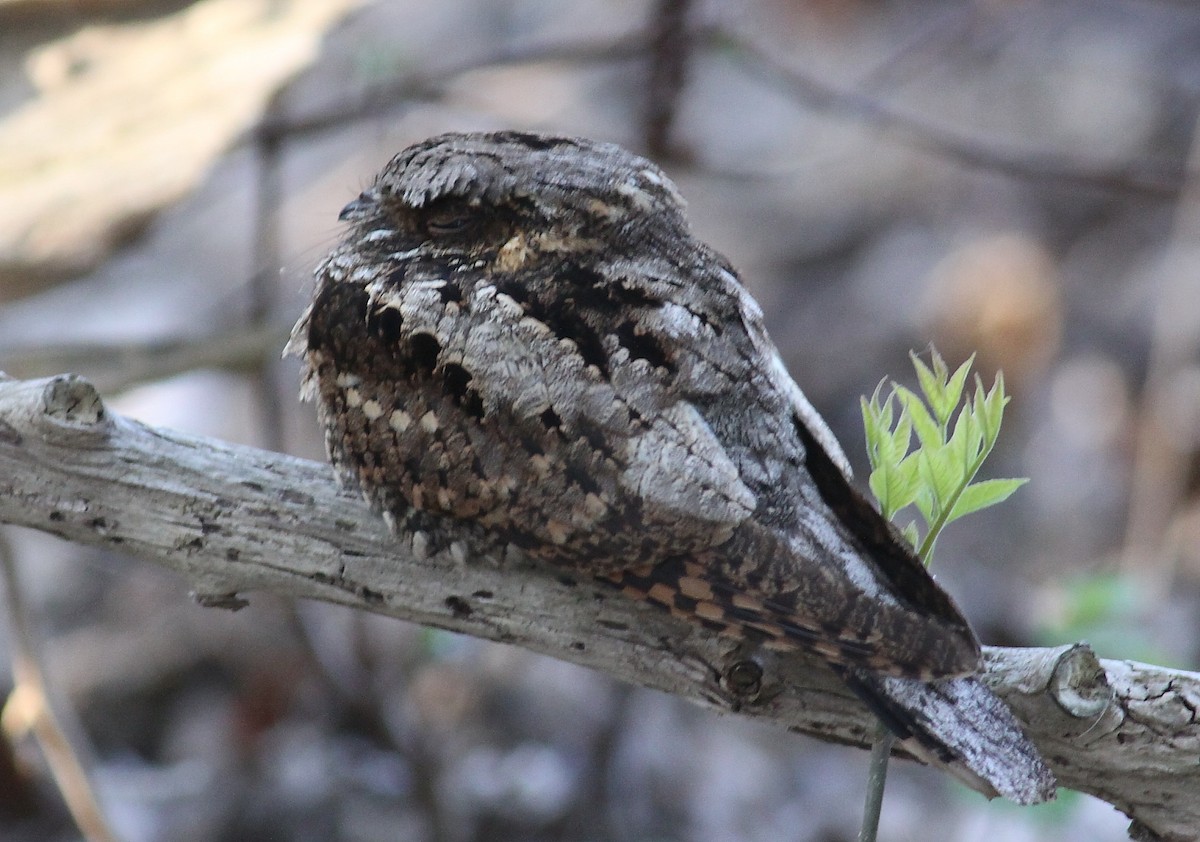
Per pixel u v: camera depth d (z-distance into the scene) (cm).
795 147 1866
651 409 590
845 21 1917
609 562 588
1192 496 1443
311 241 1513
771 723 612
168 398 1494
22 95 1005
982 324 1655
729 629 572
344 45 1265
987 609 1406
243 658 1384
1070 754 581
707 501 576
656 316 608
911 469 554
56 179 950
